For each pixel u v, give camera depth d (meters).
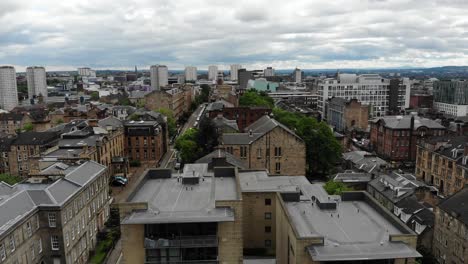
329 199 57.00
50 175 74.31
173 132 188.50
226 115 164.12
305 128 124.44
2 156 132.75
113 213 92.69
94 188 82.62
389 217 49.84
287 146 105.62
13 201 61.88
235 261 49.59
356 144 179.88
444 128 150.25
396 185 92.50
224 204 49.34
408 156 151.12
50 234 65.38
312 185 68.94
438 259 74.75
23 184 71.88
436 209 75.75
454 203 72.25
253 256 67.62
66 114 192.00
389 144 153.12
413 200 85.12
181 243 47.47
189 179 60.47
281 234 54.47
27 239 60.97
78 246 72.06
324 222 49.81
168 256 48.25
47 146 131.12
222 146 104.62
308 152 122.38
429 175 121.75
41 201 65.44
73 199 70.44
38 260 64.25
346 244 43.31
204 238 47.75
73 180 75.31
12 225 56.81
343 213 53.03
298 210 54.31
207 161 89.56
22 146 132.00
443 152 114.81
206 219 46.03
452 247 70.12
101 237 83.00
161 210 49.44
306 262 43.22
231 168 64.38
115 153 131.00
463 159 104.12
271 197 67.75
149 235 48.19
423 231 77.81
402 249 41.88
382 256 40.31
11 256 56.50
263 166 105.81
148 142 144.12
